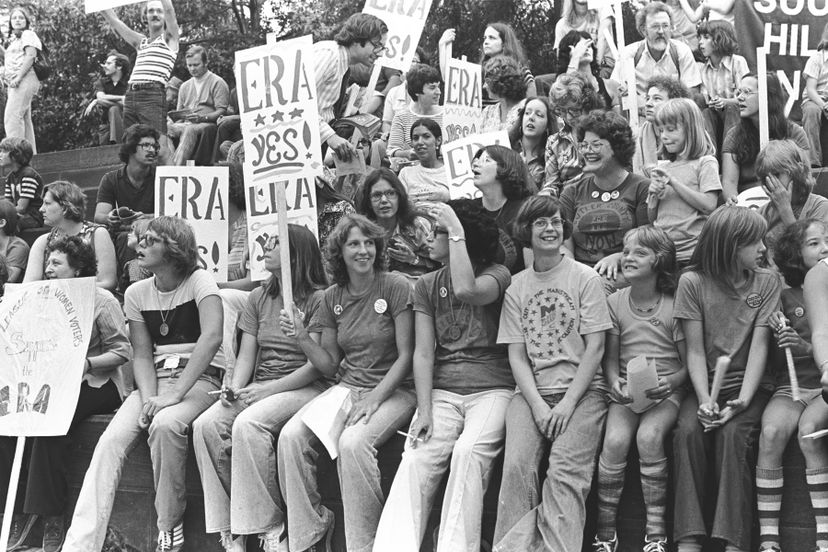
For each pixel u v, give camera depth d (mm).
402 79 14062
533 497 7344
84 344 9133
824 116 11000
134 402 8891
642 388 7113
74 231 10688
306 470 8055
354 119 12695
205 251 10195
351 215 8367
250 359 8734
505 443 7594
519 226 7812
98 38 24578
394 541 7473
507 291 7871
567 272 7762
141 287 9023
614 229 8766
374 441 7910
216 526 8297
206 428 8320
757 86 9555
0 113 18703
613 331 7703
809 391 7211
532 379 7637
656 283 7691
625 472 7367
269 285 8797
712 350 7426
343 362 8477
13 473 8898
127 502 8914
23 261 12406
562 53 12359
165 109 14453
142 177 11773
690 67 11734
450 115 11383
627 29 20297
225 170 10227
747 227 7254
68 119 24891
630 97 10797
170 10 14797
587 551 7520
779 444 6977
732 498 6949
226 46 25062
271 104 8945
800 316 7414
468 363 8000
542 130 10969
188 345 8953
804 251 7414
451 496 7445
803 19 10875
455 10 22109
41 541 9305
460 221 7938
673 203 8820
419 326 8094
